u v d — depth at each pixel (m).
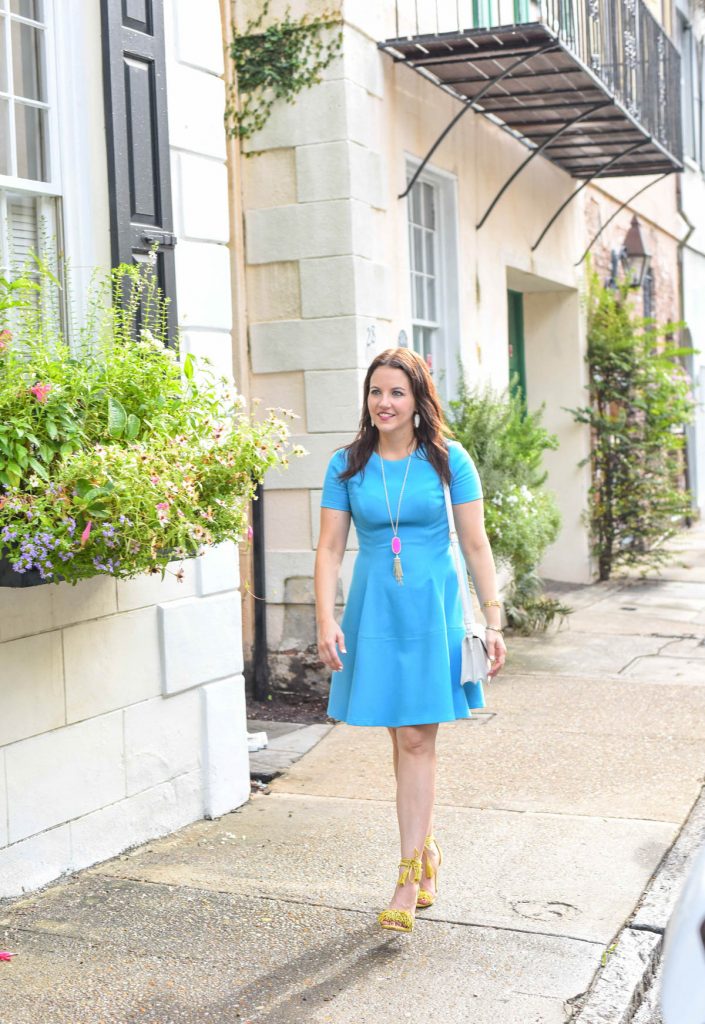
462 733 6.46
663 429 11.96
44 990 3.59
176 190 5.16
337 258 7.29
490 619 4.02
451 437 4.13
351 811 5.25
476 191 9.20
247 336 7.53
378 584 3.95
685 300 17.05
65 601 4.46
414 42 7.50
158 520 3.82
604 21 9.82
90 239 4.79
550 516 8.84
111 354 4.24
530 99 8.84
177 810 5.04
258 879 4.44
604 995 3.48
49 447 3.88
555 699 7.14
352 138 7.27
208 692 5.19
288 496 7.51
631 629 9.32
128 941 3.91
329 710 4.10
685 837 4.77
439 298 8.88
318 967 3.71
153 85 4.94
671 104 12.19
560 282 11.20
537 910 4.07
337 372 7.32
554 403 11.85
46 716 4.38
